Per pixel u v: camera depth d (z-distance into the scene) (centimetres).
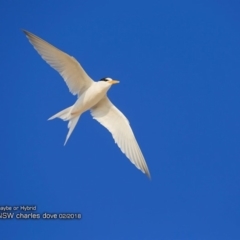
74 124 1098
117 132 1127
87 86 1092
